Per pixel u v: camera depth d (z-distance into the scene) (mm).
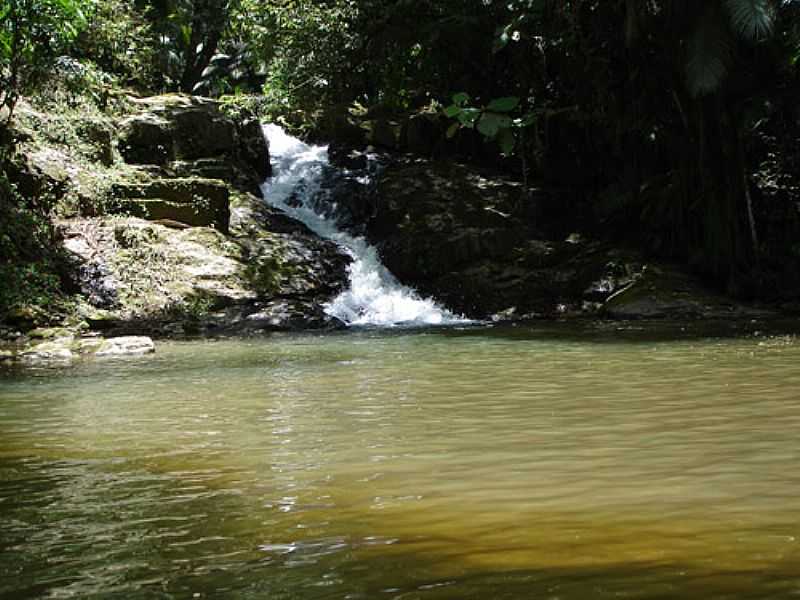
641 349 10523
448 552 3010
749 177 18969
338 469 4480
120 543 3268
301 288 17219
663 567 2748
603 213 20234
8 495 4129
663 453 4590
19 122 17172
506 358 10008
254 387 7992
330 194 21812
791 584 2545
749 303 17297
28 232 15484
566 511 3494
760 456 4434
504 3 19797
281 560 2990
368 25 24062
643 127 19125
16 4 14500
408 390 7523
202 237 17297
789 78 17328
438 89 24375
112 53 22922
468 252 19141
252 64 30484
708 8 15500
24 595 2719
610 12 18406
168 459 4914
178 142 20609
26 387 8391
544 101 21859
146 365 10133
